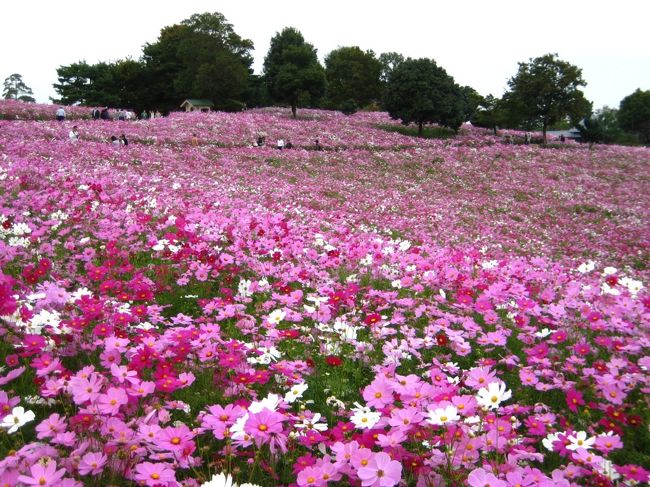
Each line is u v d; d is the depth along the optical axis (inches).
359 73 3457.2
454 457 115.5
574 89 2321.6
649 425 161.9
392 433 120.3
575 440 130.8
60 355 164.4
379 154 1663.4
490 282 332.2
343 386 179.2
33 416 121.0
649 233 1020.5
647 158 2059.5
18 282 181.3
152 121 1795.0
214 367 171.0
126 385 135.9
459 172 1544.0
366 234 573.0
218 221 409.1
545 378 194.2
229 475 102.0
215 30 3169.3
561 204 1258.0
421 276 328.8
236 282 295.1
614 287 273.3
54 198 464.8
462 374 180.9
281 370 169.8
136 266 311.4
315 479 107.1
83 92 3447.3
